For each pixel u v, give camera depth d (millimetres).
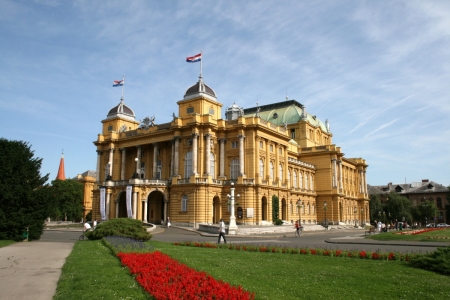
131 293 15844
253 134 81125
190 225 75438
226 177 82375
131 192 80000
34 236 45125
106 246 33531
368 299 15500
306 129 120500
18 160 44375
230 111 101875
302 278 19391
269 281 18500
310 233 72375
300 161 107250
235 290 14672
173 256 27359
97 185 97875
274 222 83000
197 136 80438
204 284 15414
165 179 86562
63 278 19531
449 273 21281
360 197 135125
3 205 43094
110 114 102688
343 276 19969
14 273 21500
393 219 139375
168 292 14469
